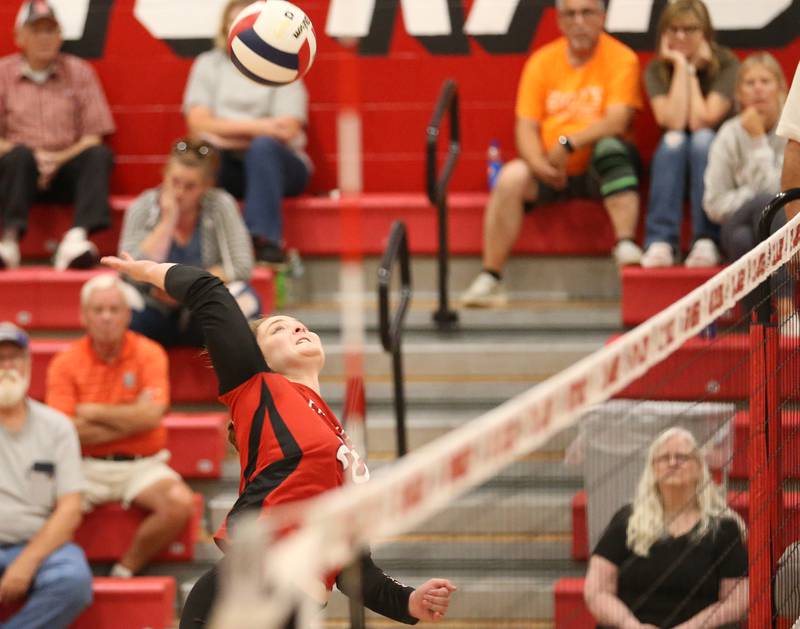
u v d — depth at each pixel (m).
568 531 15.64
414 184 21.33
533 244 19.77
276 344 10.69
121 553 16.16
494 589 14.91
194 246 18.25
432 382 17.88
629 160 19.02
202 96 20.41
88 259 19.25
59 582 14.84
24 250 20.81
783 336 11.07
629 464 14.07
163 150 21.62
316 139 21.42
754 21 20.36
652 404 14.35
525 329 18.64
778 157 17.72
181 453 16.94
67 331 18.98
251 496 9.97
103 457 16.20
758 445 10.65
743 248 17.02
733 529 12.43
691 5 19.02
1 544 15.34
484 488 15.86
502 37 21.00
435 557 15.46
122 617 15.31
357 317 12.02
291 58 13.55
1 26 21.80
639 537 12.66
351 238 11.80
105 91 21.62
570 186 19.45
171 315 17.72
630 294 18.02
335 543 6.11
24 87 20.70
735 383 15.65
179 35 21.56
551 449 15.77
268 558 5.84
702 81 19.25
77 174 20.20
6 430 15.40
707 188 17.77
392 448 17.28
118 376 16.50
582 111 19.39
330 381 18.23
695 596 12.39
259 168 19.27
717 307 9.74
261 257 19.23
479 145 21.14
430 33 21.12
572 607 14.42
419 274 20.08
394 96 21.25
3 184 19.83
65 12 21.64
